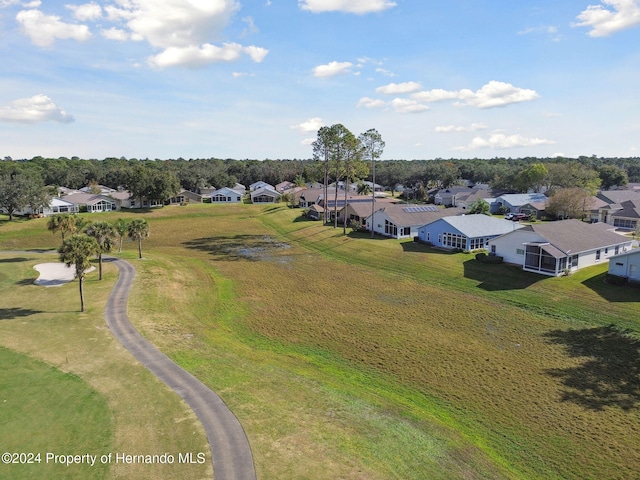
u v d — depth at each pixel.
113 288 41.94
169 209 108.50
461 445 19.75
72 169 165.00
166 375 24.80
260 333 33.34
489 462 18.66
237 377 25.16
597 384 24.84
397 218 70.62
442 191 119.44
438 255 56.16
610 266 41.47
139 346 28.80
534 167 106.06
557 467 18.50
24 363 26.03
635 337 30.27
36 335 30.45
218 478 16.55
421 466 18.02
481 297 40.38
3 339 29.69
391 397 23.98
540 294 39.62
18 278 45.59
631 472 18.12
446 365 27.67
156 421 20.19
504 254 51.06
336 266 55.38
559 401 23.31
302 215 99.62
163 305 38.19
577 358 27.92
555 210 81.50
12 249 63.97
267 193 129.88
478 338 31.61
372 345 30.88
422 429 20.86
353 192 127.00
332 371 27.09
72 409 21.06
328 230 79.62
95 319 33.69
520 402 23.33
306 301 41.06
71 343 29.11
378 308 38.66
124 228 55.41
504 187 125.62
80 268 35.28
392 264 54.12
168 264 53.91
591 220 79.75
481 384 25.27
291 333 33.28
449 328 33.62
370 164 155.00
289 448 18.52
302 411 21.73
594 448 19.61
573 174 98.50
